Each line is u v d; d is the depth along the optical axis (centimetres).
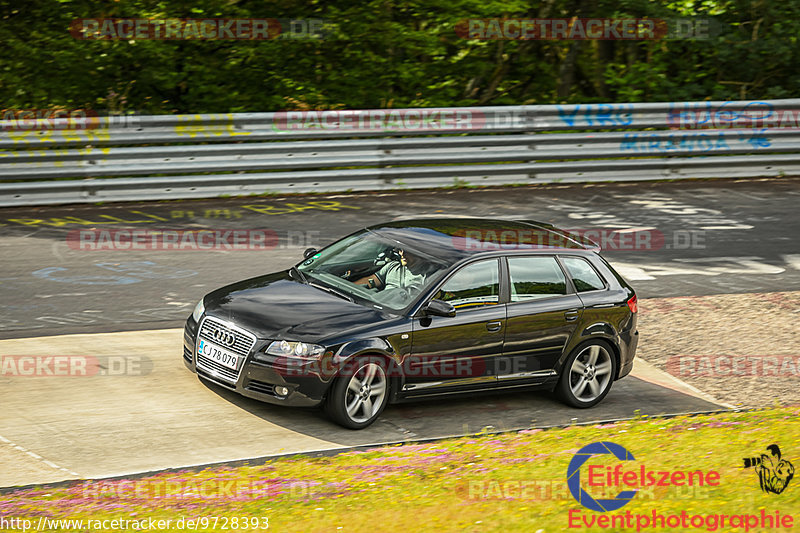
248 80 4706
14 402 1866
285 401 1825
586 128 4275
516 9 4797
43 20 4438
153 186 3656
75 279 2747
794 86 5194
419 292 1950
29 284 2678
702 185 4416
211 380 1922
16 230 3203
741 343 2589
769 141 4556
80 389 1959
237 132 3769
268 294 2000
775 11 4966
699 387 2294
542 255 2111
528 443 1720
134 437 1744
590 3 4988
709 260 3316
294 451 1744
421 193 4016
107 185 3584
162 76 4431
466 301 1983
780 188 4416
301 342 1823
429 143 4041
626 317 2175
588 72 5356
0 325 2342
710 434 1708
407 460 1623
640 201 4066
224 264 2970
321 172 3897
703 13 4994
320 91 4781
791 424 1759
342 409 1847
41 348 2200
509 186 4194
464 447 1709
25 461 1605
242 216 3541
